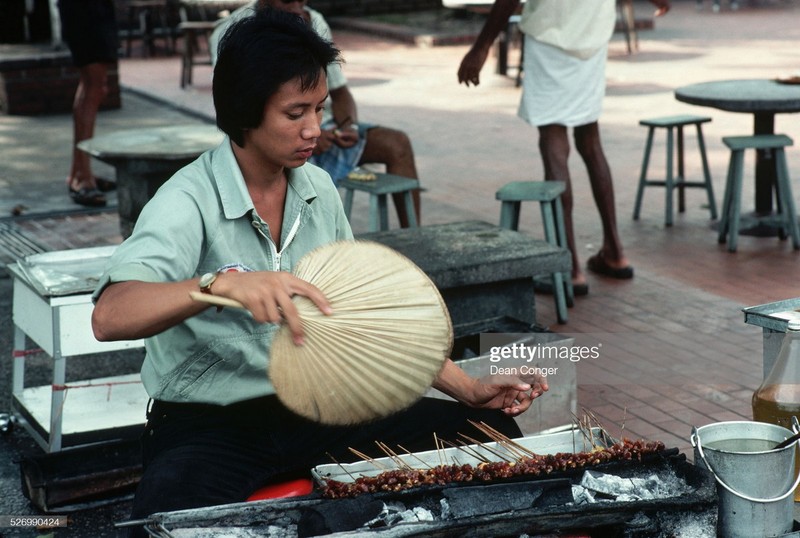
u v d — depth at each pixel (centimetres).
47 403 397
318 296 206
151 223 239
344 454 262
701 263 617
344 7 2053
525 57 553
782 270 600
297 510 222
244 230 253
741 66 1393
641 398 414
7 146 985
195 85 1351
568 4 534
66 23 746
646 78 1327
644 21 1794
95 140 602
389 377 214
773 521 226
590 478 233
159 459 246
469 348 388
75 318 357
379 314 214
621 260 596
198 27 1312
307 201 262
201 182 249
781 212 667
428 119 1122
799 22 1831
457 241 476
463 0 1249
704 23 1866
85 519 342
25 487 350
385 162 595
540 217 720
